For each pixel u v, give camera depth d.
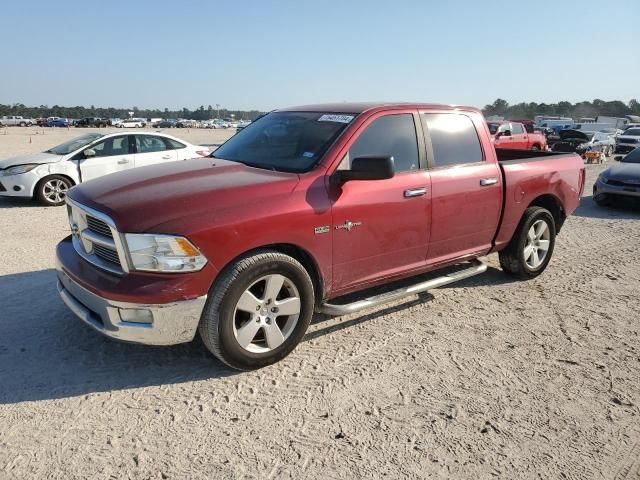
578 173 6.09
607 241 7.85
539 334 4.40
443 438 2.98
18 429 2.96
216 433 2.97
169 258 3.18
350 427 3.06
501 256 5.67
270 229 3.46
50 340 4.01
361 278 4.17
